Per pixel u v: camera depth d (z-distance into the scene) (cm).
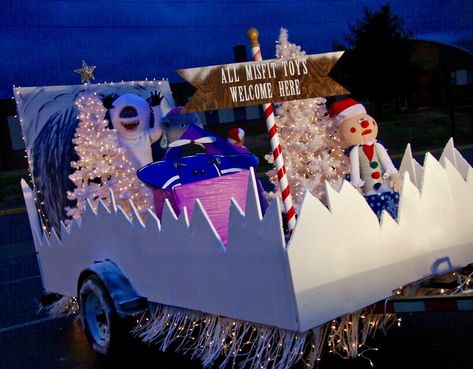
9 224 1705
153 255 441
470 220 432
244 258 356
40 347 579
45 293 614
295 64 382
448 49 3503
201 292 396
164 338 459
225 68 362
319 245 338
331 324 369
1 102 2905
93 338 512
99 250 512
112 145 651
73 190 680
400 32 3303
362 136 487
